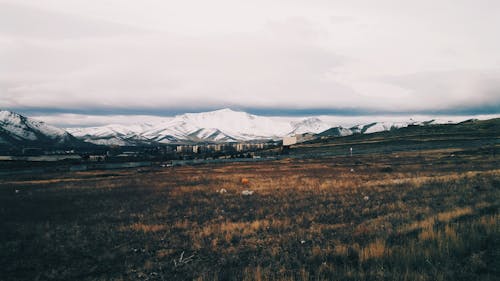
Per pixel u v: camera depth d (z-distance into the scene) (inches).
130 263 515.8
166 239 646.5
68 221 860.0
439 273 350.9
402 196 970.1
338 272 396.2
